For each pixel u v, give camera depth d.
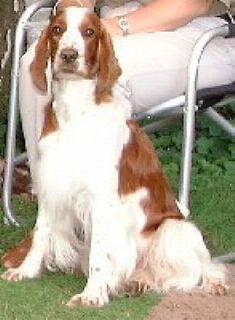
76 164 5.39
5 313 5.24
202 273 5.67
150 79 6.20
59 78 5.35
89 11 5.36
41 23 6.64
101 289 5.43
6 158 6.77
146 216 5.63
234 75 6.48
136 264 5.66
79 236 5.75
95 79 5.39
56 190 5.47
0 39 8.54
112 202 5.44
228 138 8.55
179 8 6.27
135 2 6.85
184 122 5.97
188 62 6.05
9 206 6.80
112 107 5.46
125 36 6.29
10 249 6.17
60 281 5.73
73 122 5.41
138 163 5.57
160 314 5.34
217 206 7.37
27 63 6.21
